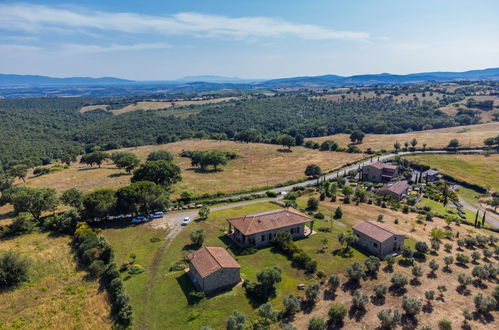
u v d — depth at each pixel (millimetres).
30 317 43938
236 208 90500
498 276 54625
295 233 69062
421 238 69812
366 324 41812
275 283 50875
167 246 65000
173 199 100375
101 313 45000
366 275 53844
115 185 120188
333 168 147500
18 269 51656
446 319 42938
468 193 120250
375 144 198625
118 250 63938
